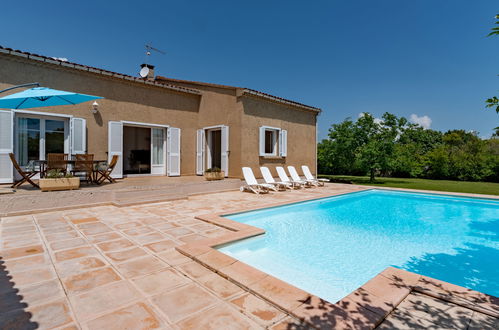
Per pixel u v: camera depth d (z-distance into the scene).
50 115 8.12
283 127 12.34
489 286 3.40
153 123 10.59
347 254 4.45
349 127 16.91
